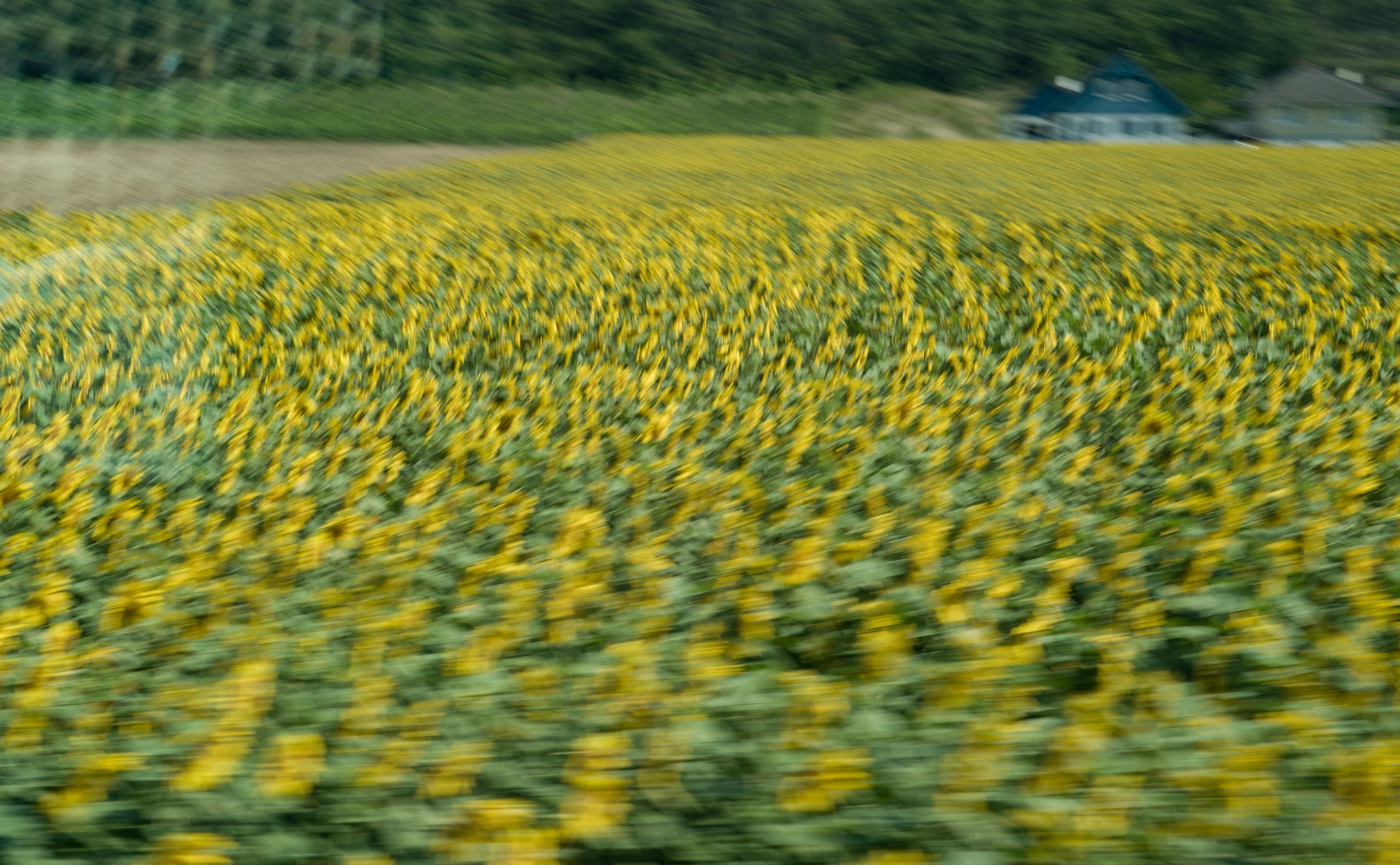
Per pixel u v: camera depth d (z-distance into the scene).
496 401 14.38
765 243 24.72
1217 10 120.06
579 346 16.84
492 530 10.19
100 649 8.18
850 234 25.77
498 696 7.36
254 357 16.33
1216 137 104.38
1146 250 23.31
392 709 7.20
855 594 8.88
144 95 80.75
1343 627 8.12
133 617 8.66
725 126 91.50
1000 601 8.59
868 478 11.27
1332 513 9.99
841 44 111.19
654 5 108.88
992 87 111.94
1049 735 6.92
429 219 28.97
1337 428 12.22
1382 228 25.64
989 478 11.28
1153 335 16.64
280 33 92.00
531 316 18.45
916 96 106.75
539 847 6.16
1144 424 12.62
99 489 11.39
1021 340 16.73
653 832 6.25
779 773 6.59
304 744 6.83
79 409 14.12
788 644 8.20
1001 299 19.19
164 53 86.19
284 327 18.08
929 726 7.05
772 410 13.72
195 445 12.63
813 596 8.73
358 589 9.02
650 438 12.67
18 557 9.81
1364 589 8.54
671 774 6.61
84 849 6.20
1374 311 17.78
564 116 89.75
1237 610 8.39
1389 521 9.89
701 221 28.08
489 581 9.16
